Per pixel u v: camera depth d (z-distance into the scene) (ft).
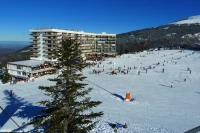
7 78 283.59
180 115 130.52
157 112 135.74
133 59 438.81
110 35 528.22
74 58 61.16
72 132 64.95
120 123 110.83
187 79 262.06
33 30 397.80
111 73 282.36
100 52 536.01
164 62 394.32
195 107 149.69
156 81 246.47
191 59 425.28
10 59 553.64
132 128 105.09
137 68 334.85
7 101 157.89
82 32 485.56
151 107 146.92
